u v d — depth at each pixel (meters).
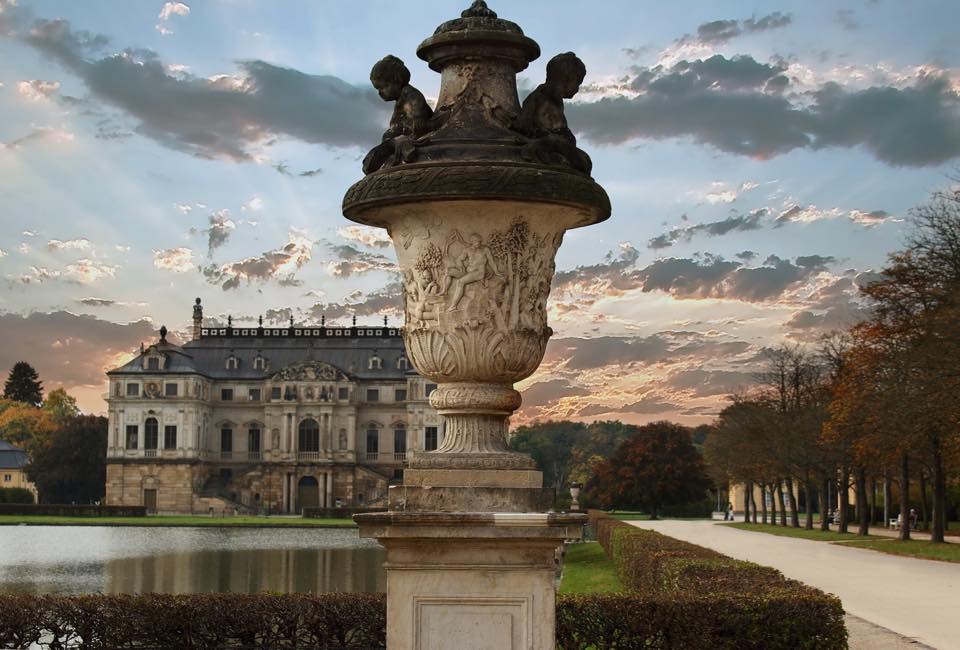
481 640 7.23
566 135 7.67
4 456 183.38
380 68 7.80
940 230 43.97
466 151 7.47
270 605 14.04
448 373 7.62
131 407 156.12
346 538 79.56
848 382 53.53
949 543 52.31
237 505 153.38
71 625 13.90
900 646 17.84
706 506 136.12
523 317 7.56
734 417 96.88
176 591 34.47
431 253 7.51
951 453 51.72
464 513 7.13
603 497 130.62
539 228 7.57
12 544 68.25
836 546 52.16
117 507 128.62
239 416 160.88
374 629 14.03
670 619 13.34
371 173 7.73
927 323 42.81
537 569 7.22
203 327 170.12
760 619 13.35
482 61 7.73
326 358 163.38
